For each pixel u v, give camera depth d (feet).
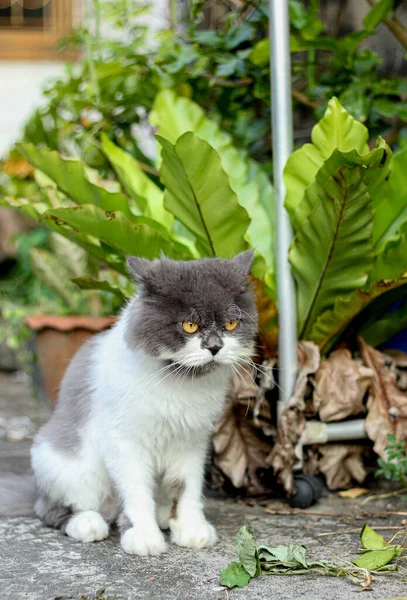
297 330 10.14
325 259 9.47
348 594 6.70
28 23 21.50
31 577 7.11
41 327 12.82
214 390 8.16
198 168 8.82
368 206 8.82
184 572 7.28
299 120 15.34
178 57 12.64
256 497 10.18
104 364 8.27
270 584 6.95
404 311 10.83
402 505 9.71
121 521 8.32
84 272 13.69
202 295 7.60
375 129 12.84
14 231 20.26
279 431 9.61
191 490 8.47
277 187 9.77
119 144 14.39
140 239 9.71
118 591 6.75
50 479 8.57
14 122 21.57
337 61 12.52
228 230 9.50
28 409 15.98
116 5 14.32
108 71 13.73
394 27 12.66
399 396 10.03
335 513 9.42
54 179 10.11
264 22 12.66
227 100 13.97
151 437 8.06
